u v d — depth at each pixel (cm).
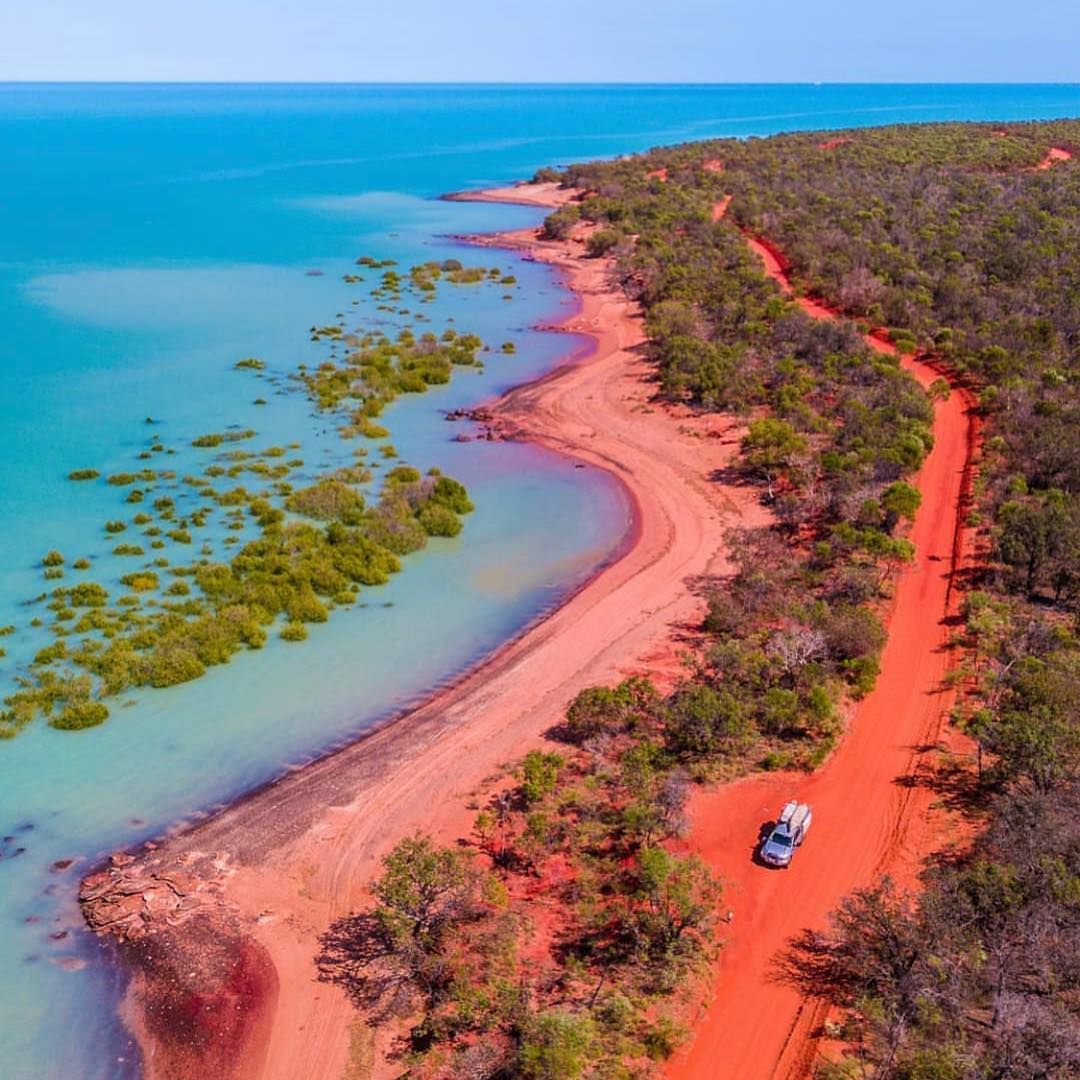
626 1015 2814
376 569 5706
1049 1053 2391
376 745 4241
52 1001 3036
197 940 3241
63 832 3750
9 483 6731
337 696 4616
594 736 4181
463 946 3122
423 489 6631
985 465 6581
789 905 3250
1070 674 4119
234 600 5303
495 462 7406
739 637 4906
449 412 8412
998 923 2891
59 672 4681
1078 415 6719
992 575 5322
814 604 4959
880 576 5375
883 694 4412
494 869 3459
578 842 3562
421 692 4656
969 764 3909
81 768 4094
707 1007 2869
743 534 6022
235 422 7944
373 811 3816
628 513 6562
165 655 4769
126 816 3831
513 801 3822
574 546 6128
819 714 4109
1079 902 2842
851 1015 2817
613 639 5022
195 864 3566
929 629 4906
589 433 7906
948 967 2762
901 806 3703
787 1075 2653
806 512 6266
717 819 3662
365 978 3072
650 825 3512
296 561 5722
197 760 4156
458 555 6031
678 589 5519
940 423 7481
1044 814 3189
